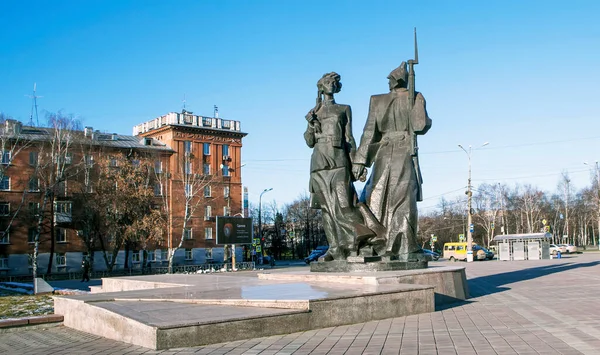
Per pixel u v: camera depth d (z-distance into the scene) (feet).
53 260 181.06
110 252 192.24
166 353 24.93
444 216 304.91
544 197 282.36
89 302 33.83
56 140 155.74
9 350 28.86
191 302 33.37
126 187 151.02
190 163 201.77
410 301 36.52
